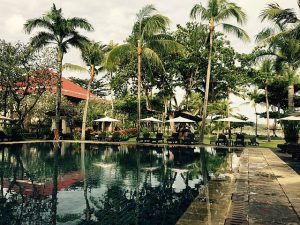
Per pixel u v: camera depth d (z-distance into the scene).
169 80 36.00
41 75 28.50
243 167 12.18
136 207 6.84
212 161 15.20
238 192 7.55
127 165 13.67
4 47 27.02
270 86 40.59
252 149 21.89
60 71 29.53
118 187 8.96
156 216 6.21
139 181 9.88
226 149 22.41
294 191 7.70
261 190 7.77
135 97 43.38
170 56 34.28
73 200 7.41
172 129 35.72
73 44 30.05
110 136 32.47
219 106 49.53
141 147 23.53
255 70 34.72
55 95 34.00
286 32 22.25
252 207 6.19
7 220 5.83
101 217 6.09
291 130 23.58
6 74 26.81
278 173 10.59
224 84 36.47
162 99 41.38
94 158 16.23
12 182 9.54
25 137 30.66
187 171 12.05
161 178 10.45
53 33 29.42
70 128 38.03
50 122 37.53
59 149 20.95
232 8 26.14
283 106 47.56
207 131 46.84
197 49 33.44
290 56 26.56
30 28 28.31
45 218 5.98
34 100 32.28
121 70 35.59
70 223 5.69
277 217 5.53
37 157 16.30
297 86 37.78
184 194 8.12
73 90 43.25
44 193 8.12
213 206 6.38
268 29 24.78
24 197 7.65
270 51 27.48
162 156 17.52
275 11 22.27
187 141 27.12
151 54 27.20
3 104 29.48
